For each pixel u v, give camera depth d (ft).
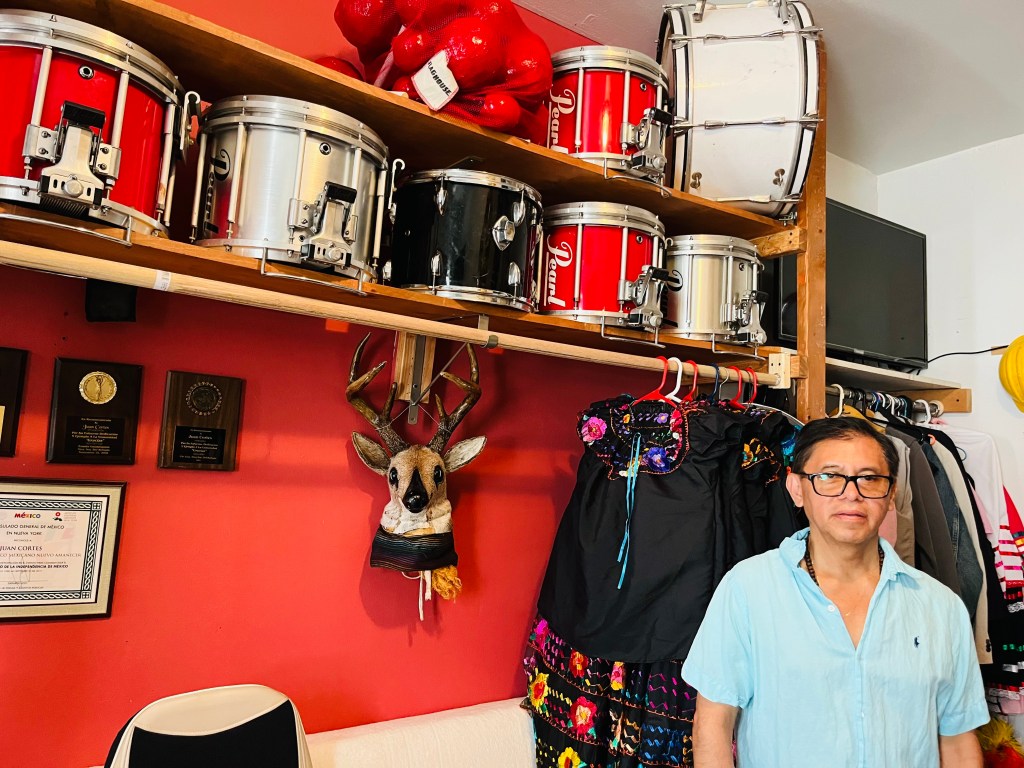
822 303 7.16
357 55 6.21
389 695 5.99
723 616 4.66
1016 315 9.46
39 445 4.69
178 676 5.09
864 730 4.20
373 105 4.98
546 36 7.47
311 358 5.78
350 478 5.90
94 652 4.81
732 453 5.66
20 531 4.58
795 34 6.44
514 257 5.35
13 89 3.59
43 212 3.71
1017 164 9.64
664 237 6.30
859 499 4.30
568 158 5.73
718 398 6.42
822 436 4.53
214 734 4.12
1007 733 7.71
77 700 4.74
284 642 5.52
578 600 5.74
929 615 4.46
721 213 6.73
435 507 5.69
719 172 6.62
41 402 4.72
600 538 5.75
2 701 4.51
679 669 5.30
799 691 4.30
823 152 7.30
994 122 9.37
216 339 5.36
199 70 4.70
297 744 4.34
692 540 5.40
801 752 4.25
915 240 10.09
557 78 6.02
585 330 5.88
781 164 6.52
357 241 4.66
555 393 7.23
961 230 10.11
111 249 4.16
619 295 5.88
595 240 5.88
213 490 5.29
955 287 10.08
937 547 7.27
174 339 5.20
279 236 4.38
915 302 9.95
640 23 7.49
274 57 4.49
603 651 5.46
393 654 6.04
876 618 4.33
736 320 6.45
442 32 5.13
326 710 5.68
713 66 6.49
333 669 5.73
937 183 10.41
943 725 4.49
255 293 4.09
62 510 4.71
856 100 8.95
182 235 5.26
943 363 10.09
